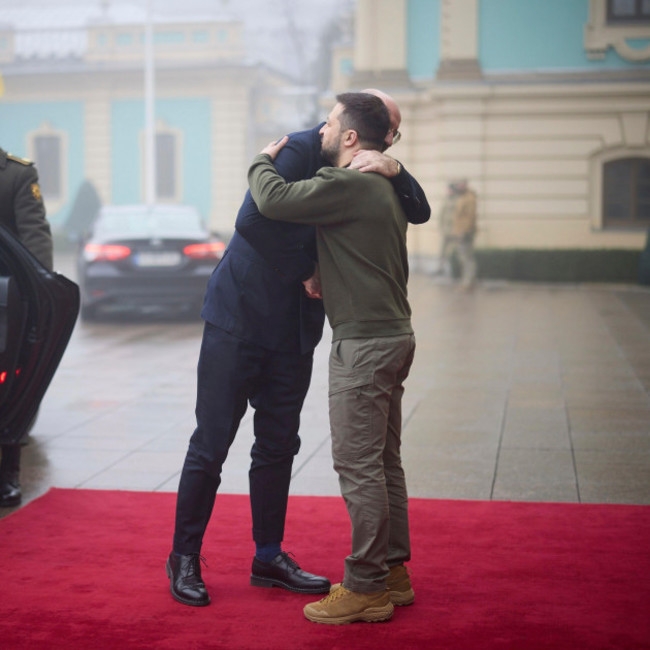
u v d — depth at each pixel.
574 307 13.42
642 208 18.47
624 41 18.19
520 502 4.40
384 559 3.05
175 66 29.89
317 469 5.03
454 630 2.96
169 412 6.51
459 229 16.58
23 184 4.48
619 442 5.60
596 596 3.24
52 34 32.75
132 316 12.47
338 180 3.01
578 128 18.36
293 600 3.26
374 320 3.05
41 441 5.67
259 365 3.34
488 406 6.68
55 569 3.53
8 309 4.02
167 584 3.39
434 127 19.48
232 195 30.52
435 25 19.59
